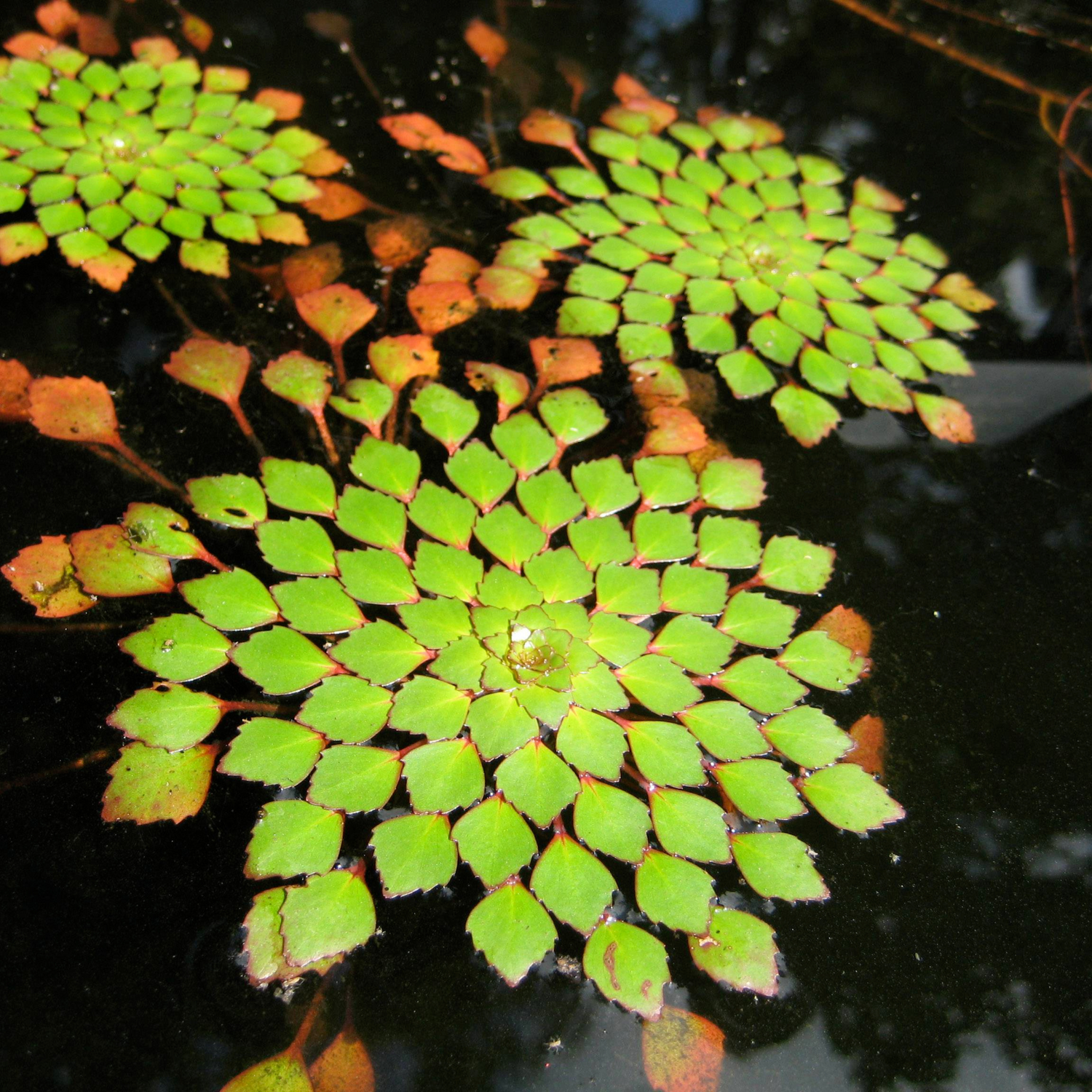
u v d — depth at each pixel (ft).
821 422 1.15
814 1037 0.89
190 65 1.36
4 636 0.98
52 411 1.08
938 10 1.60
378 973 0.89
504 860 0.90
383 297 1.20
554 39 1.49
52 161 1.24
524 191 1.29
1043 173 1.41
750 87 1.46
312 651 0.97
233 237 1.21
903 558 1.09
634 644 0.99
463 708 0.95
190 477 1.06
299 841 0.91
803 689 1.00
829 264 1.27
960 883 0.95
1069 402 1.20
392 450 1.07
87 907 0.90
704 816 0.94
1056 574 1.10
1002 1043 0.90
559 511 1.05
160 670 0.95
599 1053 0.88
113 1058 0.86
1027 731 1.02
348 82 1.39
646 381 1.16
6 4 1.40
